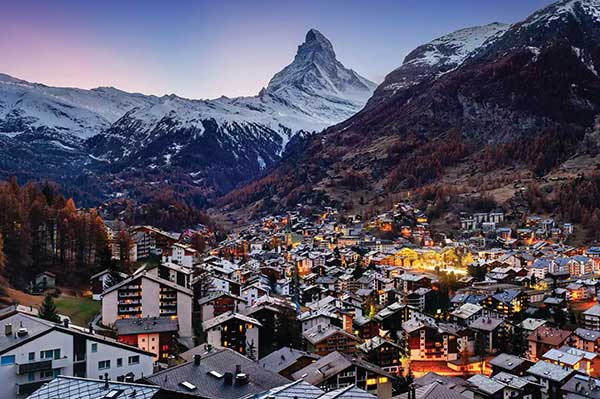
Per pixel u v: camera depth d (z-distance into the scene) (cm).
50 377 7362
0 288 13175
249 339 11850
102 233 18062
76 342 7581
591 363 11719
